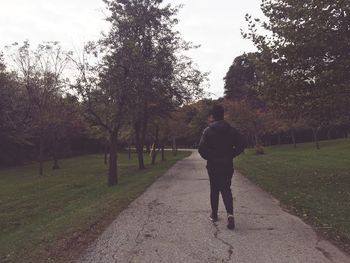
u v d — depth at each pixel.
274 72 14.23
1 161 44.31
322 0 12.78
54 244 6.29
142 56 19.11
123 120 18.53
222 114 7.30
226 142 7.14
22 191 20.09
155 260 5.40
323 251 5.73
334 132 67.50
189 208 9.07
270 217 8.02
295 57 13.41
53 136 35.81
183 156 46.56
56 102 32.00
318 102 13.75
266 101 15.05
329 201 9.62
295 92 13.89
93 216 8.41
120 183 18.16
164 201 10.23
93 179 23.64
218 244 6.09
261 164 23.48
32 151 50.97
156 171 21.56
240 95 67.94
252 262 5.28
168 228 7.15
